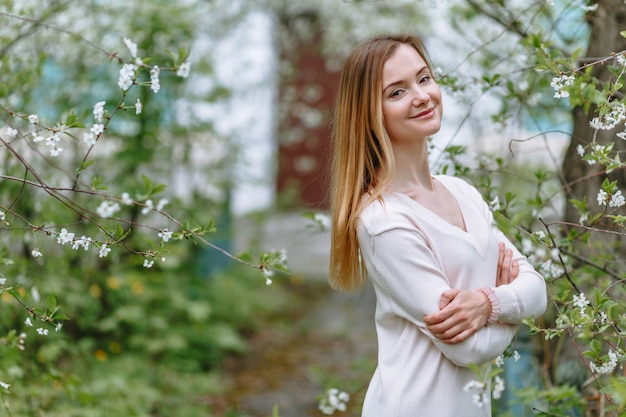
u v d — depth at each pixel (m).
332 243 2.46
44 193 4.27
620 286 2.99
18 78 3.62
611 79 3.13
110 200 2.52
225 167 6.56
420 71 2.33
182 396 4.94
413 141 2.36
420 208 2.30
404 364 2.26
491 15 3.40
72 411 3.79
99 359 4.70
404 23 6.11
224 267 7.00
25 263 3.88
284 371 5.64
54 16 4.39
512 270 2.36
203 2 6.22
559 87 2.45
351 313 7.18
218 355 5.74
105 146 5.59
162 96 5.90
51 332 4.21
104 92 5.39
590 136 3.28
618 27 3.12
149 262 2.45
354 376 5.23
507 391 3.59
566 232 3.27
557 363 3.39
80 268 5.04
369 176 2.39
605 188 2.43
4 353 3.53
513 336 2.28
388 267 2.23
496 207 2.85
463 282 2.26
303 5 7.30
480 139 4.54
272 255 2.54
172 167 6.07
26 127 3.91
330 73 9.62
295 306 7.43
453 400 2.22
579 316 2.35
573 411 3.22
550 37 3.30
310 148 10.02
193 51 6.08
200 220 6.01
